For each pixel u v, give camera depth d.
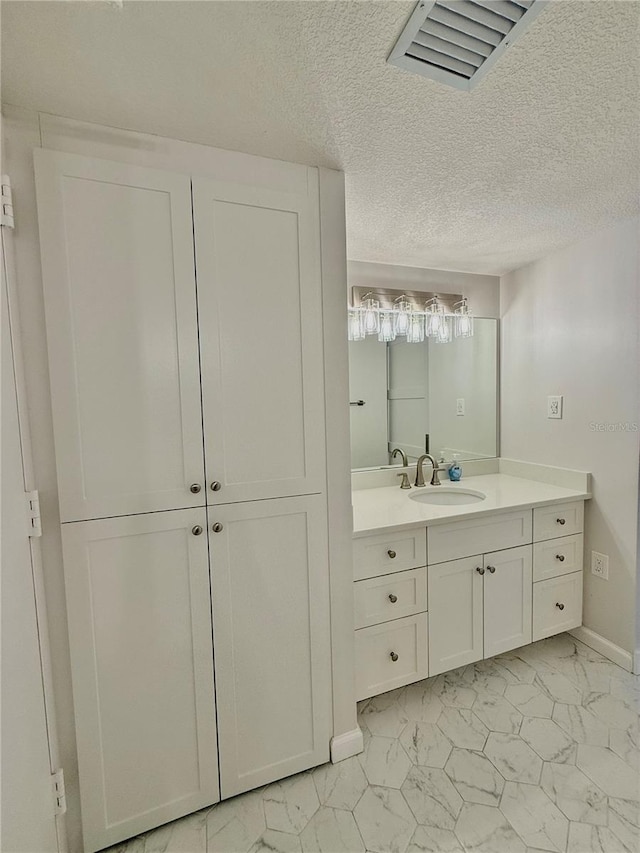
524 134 1.20
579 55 0.92
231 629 1.28
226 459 1.25
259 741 1.34
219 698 1.28
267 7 0.79
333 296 1.38
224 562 1.26
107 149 1.12
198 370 1.21
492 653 1.87
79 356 1.10
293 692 1.38
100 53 0.89
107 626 1.15
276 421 1.31
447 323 2.43
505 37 0.87
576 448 2.13
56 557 1.10
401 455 2.36
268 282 1.28
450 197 1.57
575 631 2.18
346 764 1.46
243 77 0.97
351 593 1.46
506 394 2.54
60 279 1.07
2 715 0.78
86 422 1.11
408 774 1.42
